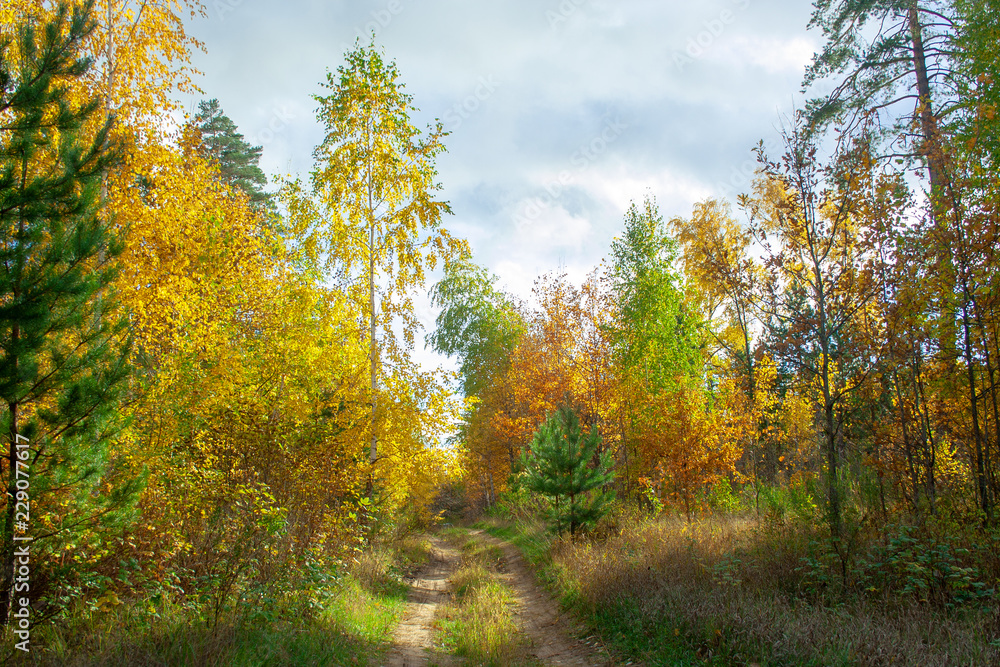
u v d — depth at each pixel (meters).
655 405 14.61
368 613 8.39
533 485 13.92
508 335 29.28
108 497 5.55
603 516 14.16
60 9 5.57
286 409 9.59
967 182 8.02
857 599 6.59
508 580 13.01
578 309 19.98
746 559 8.27
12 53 5.29
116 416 5.76
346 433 10.78
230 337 10.11
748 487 14.63
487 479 32.06
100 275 5.52
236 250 11.05
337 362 11.87
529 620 9.07
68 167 5.34
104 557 5.89
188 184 9.71
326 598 7.70
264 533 6.96
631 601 7.72
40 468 5.16
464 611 9.41
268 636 5.78
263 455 8.30
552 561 12.60
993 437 8.36
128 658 4.61
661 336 18.33
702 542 9.55
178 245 9.61
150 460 7.18
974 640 5.13
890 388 9.07
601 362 19.33
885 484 9.25
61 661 4.53
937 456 9.34
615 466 17.47
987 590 6.18
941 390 8.73
